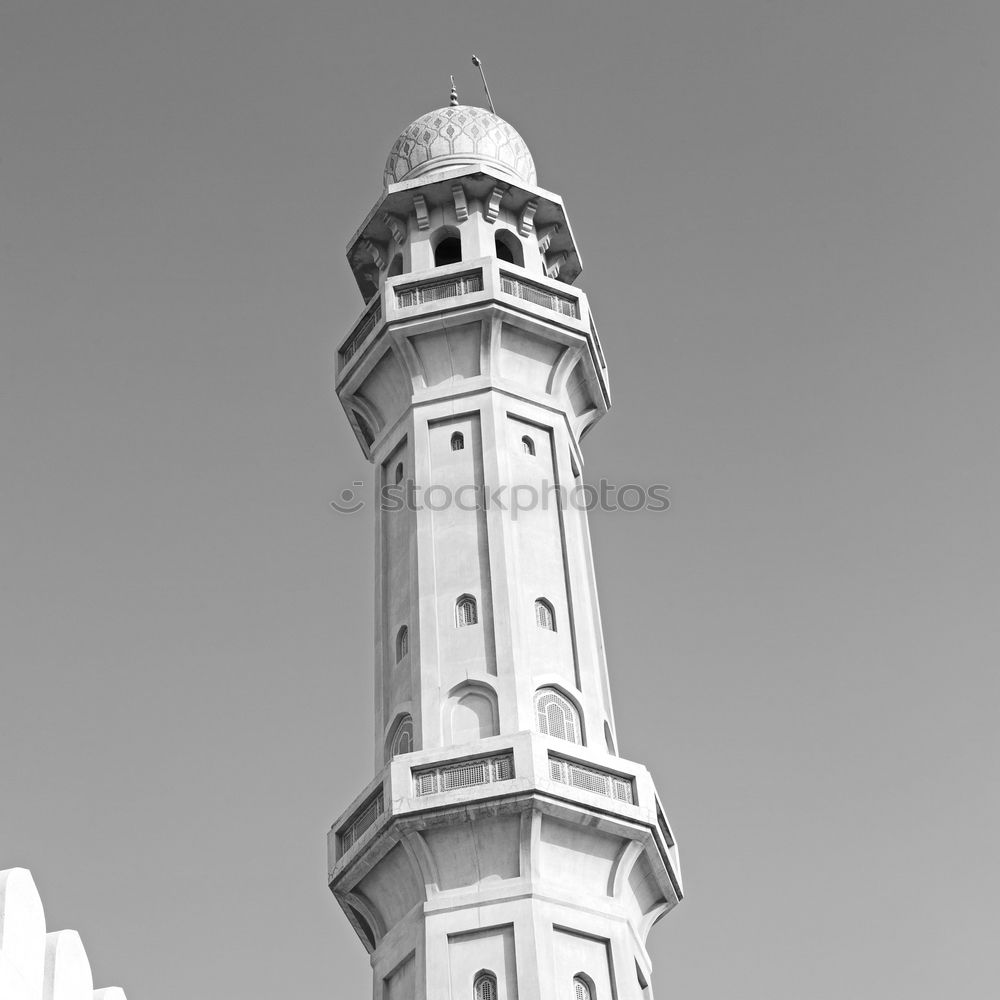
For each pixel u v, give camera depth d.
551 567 67.50
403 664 65.62
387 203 76.44
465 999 55.75
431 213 76.94
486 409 70.00
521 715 61.50
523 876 57.84
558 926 57.31
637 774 60.91
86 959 32.56
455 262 76.94
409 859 58.56
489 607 64.81
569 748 59.81
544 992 55.00
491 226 76.31
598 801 58.91
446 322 70.81
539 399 71.75
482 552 66.31
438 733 61.84
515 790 57.56
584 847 59.38
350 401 74.31
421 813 57.78
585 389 75.62
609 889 59.66
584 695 64.44
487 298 70.56
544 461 70.50
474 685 62.97
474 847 58.38
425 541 67.00
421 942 57.22
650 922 63.28
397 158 80.88
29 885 31.08
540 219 78.00
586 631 66.69
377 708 65.81
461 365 71.62
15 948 30.03
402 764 59.28
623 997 56.97
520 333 71.94
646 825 59.66
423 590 65.62
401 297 72.19
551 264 79.56
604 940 58.41
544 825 58.41
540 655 64.44
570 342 72.50
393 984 59.06
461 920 57.22
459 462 69.00
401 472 71.31
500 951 56.50
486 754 58.94
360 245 78.25
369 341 72.25
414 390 71.25
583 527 71.31
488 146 80.19
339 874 60.44
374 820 59.50
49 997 30.83
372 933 61.81
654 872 61.84
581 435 76.38
